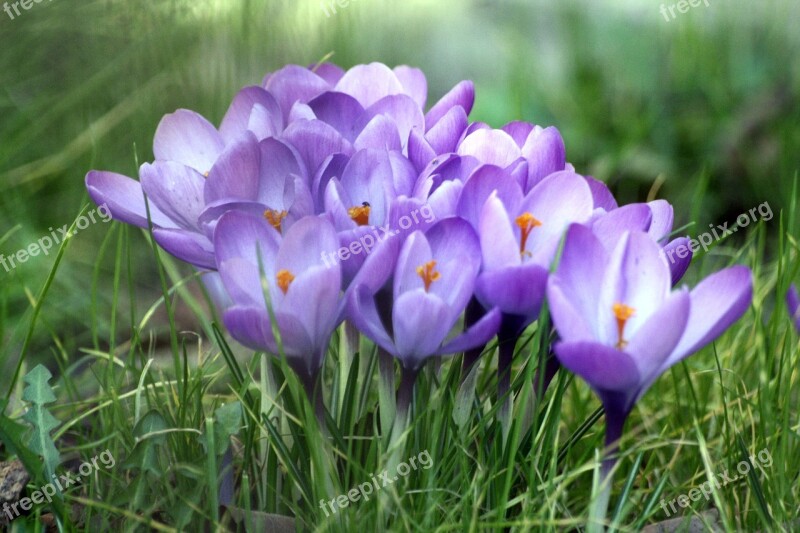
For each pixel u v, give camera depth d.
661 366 0.68
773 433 0.77
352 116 0.76
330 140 0.73
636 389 0.68
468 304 0.71
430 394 0.74
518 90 1.18
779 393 0.83
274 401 0.73
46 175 1.08
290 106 0.78
